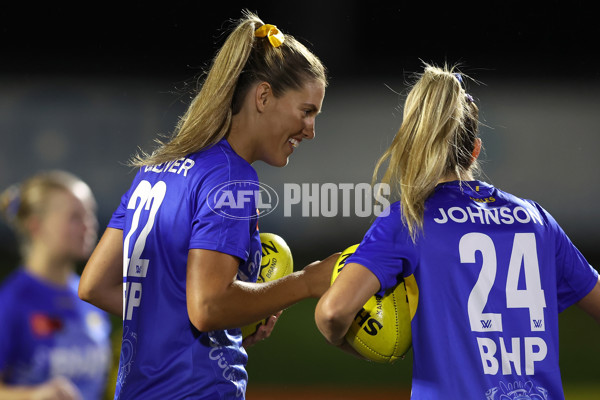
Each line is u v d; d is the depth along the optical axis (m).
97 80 70.25
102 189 65.88
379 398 20.50
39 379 8.13
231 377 7.34
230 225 6.87
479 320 6.71
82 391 8.41
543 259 7.10
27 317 8.13
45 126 67.19
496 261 6.86
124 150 67.56
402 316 7.46
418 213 6.86
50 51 70.25
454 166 7.33
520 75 70.81
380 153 68.25
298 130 7.78
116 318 27.34
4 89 68.44
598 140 68.12
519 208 7.24
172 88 71.19
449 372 6.62
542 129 68.88
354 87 71.44
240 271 7.54
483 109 70.31
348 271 6.71
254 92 7.57
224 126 7.46
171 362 7.07
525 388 6.65
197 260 6.77
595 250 57.38
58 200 8.27
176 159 7.43
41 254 8.38
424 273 6.79
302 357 26.44
